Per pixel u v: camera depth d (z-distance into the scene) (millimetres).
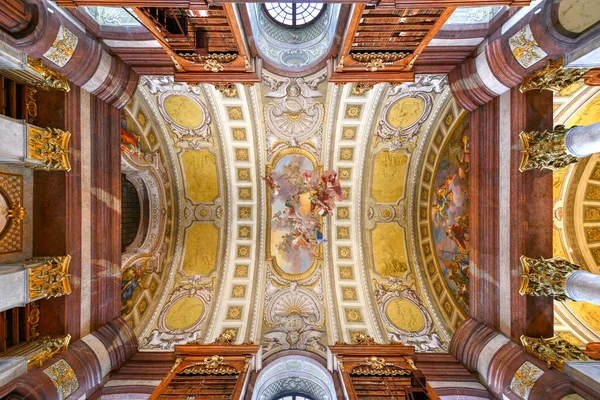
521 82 7102
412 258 13039
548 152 6664
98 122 8078
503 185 7727
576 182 11547
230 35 7465
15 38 5836
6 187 6578
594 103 8609
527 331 7145
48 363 6609
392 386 7887
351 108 11492
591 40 5430
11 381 5910
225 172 12977
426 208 12594
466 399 7570
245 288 12750
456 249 10688
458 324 10398
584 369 5926
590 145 5910
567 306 10969
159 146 11984
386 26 6891
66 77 7051
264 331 11234
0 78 6328
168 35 6766
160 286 12242
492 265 8086
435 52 7953
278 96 11195
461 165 10180
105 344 7961
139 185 11820
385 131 12078
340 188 13211
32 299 6324
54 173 7145
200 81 8500
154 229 12117
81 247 7574
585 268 11312
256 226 13500
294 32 10648
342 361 8883
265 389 9539
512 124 7406
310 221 13539
